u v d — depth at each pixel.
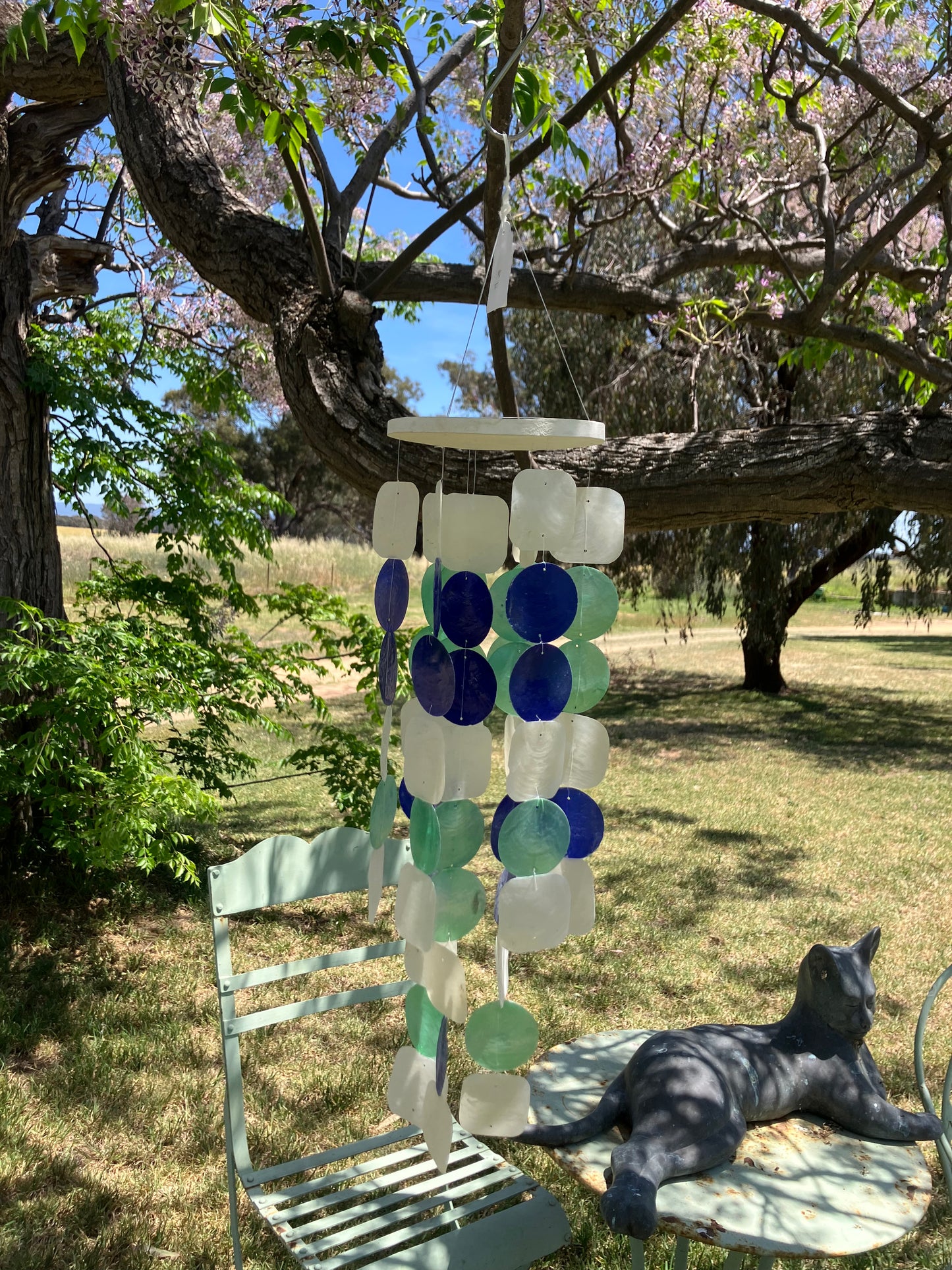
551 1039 3.91
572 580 1.37
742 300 5.64
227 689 5.54
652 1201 1.71
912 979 4.70
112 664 4.50
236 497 5.75
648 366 11.34
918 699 13.88
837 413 11.43
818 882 6.14
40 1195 2.83
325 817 7.00
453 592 1.37
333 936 5.02
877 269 4.84
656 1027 4.07
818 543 12.17
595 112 4.69
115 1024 3.90
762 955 4.94
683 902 5.70
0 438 4.92
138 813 4.17
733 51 4.73
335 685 12.98
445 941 1.49
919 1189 1.89
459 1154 2.31
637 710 12.75
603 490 1.46
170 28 3.05
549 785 1.38
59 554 5.22
